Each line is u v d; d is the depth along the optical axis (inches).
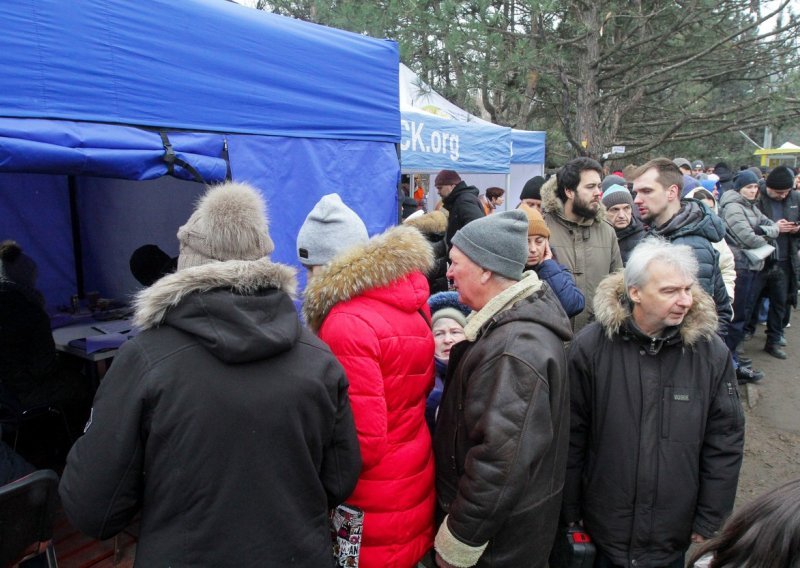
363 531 64.6
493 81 285.6
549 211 118.1
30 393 115.6
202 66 98.3
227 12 102.3
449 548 59.5
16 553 63.7
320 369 52.6
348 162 127.2
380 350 61.6
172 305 47.4
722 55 364.2
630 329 70.3
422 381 66.6
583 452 76.1
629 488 70.8
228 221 51.4
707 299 70.1
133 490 47.4
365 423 60.4
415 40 281.9
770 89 369.7
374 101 132.3
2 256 130.0
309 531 51.8
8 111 74.7
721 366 70.7
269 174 110.3
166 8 92.5
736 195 199.6
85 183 182.5
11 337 112.3
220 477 46.7
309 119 118.1
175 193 166.4
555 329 62.6
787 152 729.6
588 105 346.9
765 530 29.1
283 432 48.9
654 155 615.2
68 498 47.3
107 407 46.6
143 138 88.4
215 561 47.1
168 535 46.9
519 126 406.9
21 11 75.6
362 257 63.7
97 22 83.7
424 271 68.2
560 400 61.3
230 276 48.1
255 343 47.0
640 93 387.5
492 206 307.3
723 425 70.6
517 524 61.4
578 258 115.0
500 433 56.8
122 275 183.0
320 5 288.7
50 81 78.7
